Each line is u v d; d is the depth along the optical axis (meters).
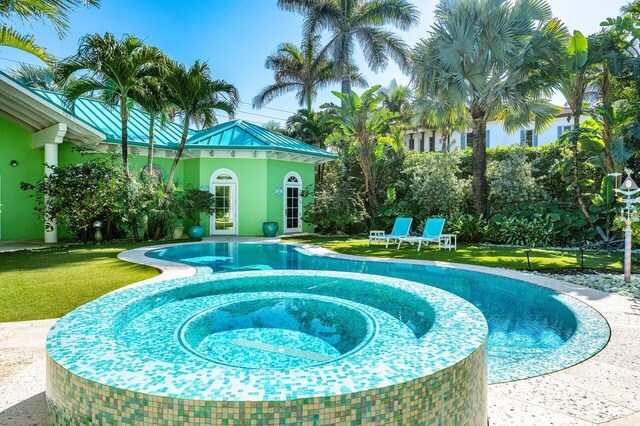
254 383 2.03
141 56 12.56
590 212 12.68
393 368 2.20
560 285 6.68
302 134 23.61
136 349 3.50
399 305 4.72
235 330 4.53
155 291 4.69
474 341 2.65
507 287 7.31
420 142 32.16
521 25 13.41
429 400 2.13
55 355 2.43
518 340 4.72
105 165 13.53
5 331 4.50
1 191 14.91
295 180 18.66
